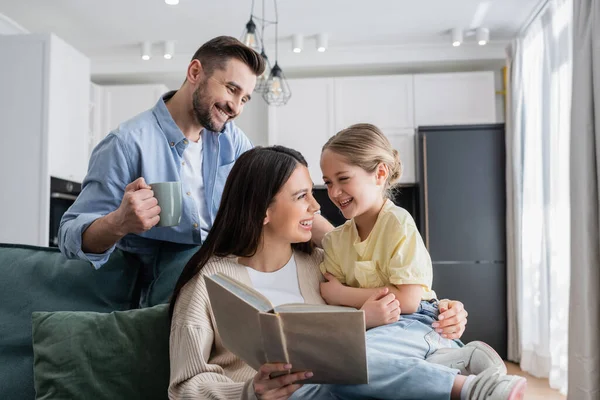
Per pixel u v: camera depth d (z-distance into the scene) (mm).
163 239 1800
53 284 1610
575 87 2871
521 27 4426
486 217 4492
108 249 1556
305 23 4402
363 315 937
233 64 1823
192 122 1917
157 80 5496
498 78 5207
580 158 2797
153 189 1410
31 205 3736
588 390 2672
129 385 1382
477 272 4465
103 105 5227
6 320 1558
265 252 1478
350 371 1039
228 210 1440
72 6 4055
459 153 4543
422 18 4309
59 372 1387
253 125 5473
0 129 3803
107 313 1494
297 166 1434
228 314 1038
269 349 1004
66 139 4008
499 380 1100
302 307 1018
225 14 4223
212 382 1202
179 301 1406
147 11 4160
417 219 4820
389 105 4969
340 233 1610
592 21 2719
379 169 1552
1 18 4195
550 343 3660
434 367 1186
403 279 1421
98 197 1701
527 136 4188
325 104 5027
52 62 3822
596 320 2664
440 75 4934
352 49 4953
